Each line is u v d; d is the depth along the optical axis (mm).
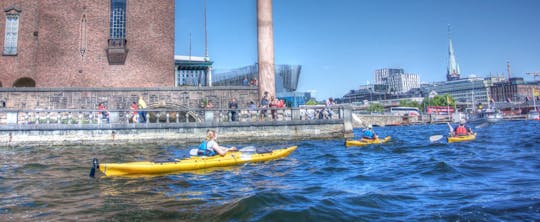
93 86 33906
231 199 8008
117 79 34344
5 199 8211
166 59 35656
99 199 8180
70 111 22375
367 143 22453
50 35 33750
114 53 33969
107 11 34781
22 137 21422
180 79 53062
